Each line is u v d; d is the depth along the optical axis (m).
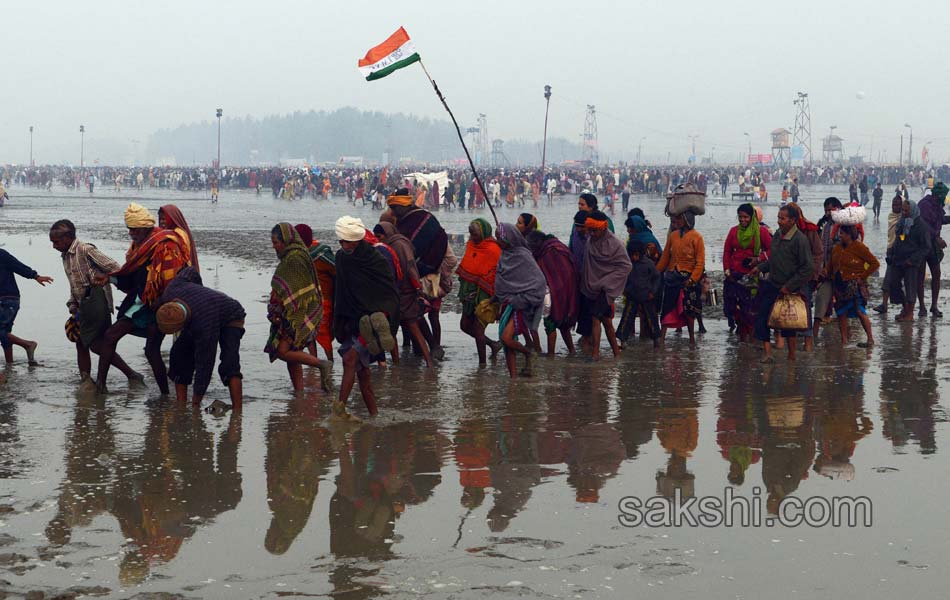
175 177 90.88
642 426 7.77
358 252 8.02
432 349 11.05
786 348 11.61
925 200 14.13
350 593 4.54
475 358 11.05
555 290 10.77
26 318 13.67
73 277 9.19
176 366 8.61
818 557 4.95
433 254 10.84
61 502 5.88
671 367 10.43
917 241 13.68
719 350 11.54
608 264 10.75
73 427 7.74
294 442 7.30
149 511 5.72
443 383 9.59
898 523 5.44
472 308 10.45
